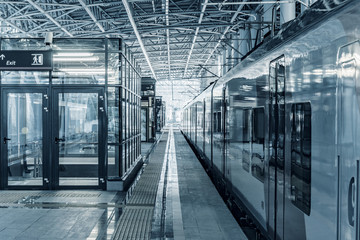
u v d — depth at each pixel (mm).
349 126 2584
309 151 3297
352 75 2566
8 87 8602
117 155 8781
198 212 6805
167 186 9336
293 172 3719
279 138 4223
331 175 2848
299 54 3602
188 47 28906
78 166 8781
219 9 17062
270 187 4570
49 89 8625
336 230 2734
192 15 20125
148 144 23125
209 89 12203
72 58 8672
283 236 4039
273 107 4492
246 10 18359
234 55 24188
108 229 5781
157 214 6648
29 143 8805
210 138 11734
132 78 11336
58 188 8648
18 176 8711
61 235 5500
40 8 15156
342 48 2742
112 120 8805
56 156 8617
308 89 3357
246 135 6047
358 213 2406
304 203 3396
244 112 6215
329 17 3041
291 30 4008
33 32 19438
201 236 5453
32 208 7000
